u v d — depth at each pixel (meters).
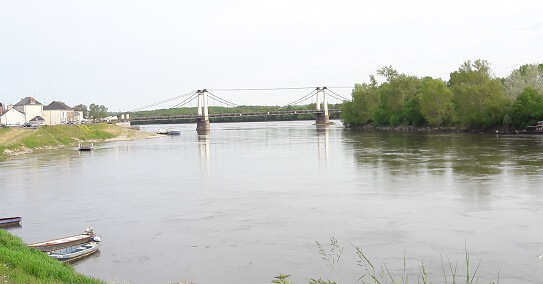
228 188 53.94
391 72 179.12
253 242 33.12
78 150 112.75
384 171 61.41
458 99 132.62
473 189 47.28
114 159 90.50
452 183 50.84
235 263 29.30
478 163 64.44
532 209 38.84
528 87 117.75
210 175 65.25
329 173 62.28
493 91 124.62
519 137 104.38
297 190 51.00
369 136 130.50
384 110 172.00
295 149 99.00
